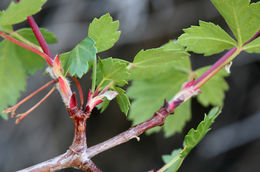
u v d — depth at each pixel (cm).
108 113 107
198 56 94
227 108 103
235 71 98
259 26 31
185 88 32
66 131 102
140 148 113
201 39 31
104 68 30
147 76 33
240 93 100
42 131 101
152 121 31
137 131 31
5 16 29
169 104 31
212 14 86
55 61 30
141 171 112
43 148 101
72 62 29
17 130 101
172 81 40
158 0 86
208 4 86
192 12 87
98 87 30
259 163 100
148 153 112
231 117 103
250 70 97
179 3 88
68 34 88
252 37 31
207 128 30
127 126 107
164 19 87
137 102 41
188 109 41
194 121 105
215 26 31
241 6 30
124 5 85
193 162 109
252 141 103
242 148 104
